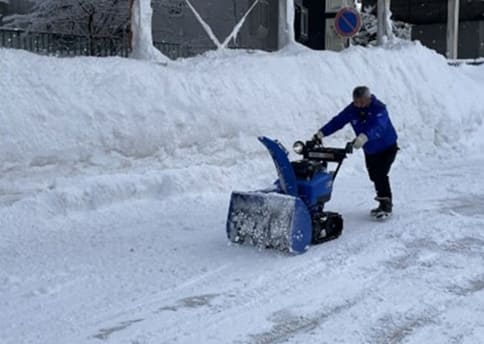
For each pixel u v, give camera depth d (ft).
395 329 15.20
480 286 18.21
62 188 25.43
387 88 42.93
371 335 14.84
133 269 19.45
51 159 25.58
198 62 34.35
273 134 34.37
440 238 22.99
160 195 28.25
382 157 25.73
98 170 27.04
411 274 19.19
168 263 20.03
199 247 21.88
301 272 19.20
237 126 32.58
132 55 33.63
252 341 14.44
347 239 22.90
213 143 31.48
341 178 35.78
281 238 20.57
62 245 22.03
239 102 32.99
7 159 24.35
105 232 23.80
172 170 29.22
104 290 17.67
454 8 58.85
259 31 68.95
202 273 19.11
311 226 21.34
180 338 14.53
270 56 37.91
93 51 51.39
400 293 17.57
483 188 32.37
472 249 21.74
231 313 16.03
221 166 31.68
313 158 22.89
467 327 15.33
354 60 42.47
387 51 45.98
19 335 14.67
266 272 19.17
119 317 15.75
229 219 21.70
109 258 20.54
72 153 26.20
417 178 35.29
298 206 20.63
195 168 29.99
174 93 30.25
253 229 21.13
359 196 30.81
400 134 42.52
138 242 22.47
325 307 16.52
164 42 56.85
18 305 16.55
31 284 18.12
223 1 63.57
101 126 27.14
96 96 27.35
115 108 27.76
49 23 52.85
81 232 23.73
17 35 47.70
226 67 34.06
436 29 84.79
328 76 39.45
